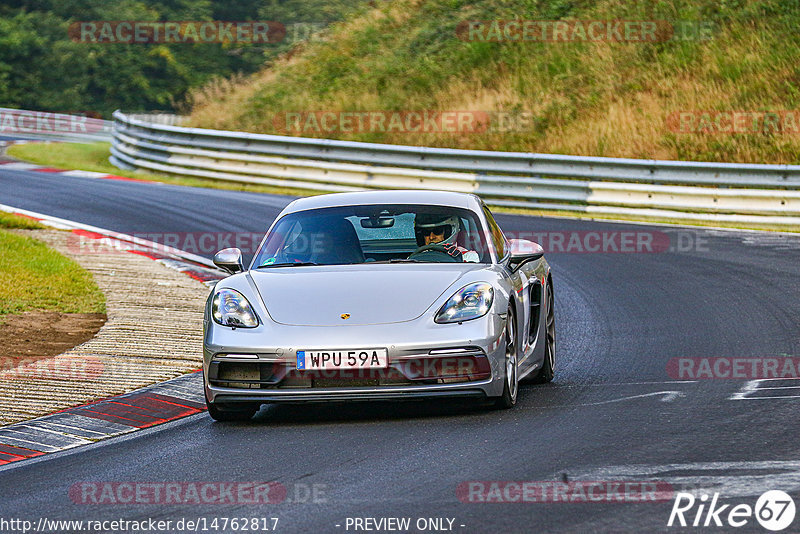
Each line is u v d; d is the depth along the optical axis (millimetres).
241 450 20797
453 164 76875
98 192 75938
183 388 27484
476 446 20016
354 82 111188
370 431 21938
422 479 17688
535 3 112438
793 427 20453
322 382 22547
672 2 103125
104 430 23516
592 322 36719
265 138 85438
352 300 23344
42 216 63750
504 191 73188
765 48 91938
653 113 86875
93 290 41656
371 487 17312
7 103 193875
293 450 20500
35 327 35188
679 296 40812
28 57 198875
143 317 36969
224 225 61594
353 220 26812
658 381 26578
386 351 22281
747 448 18906
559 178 77500
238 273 25859
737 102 85750
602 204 68875
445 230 26297
